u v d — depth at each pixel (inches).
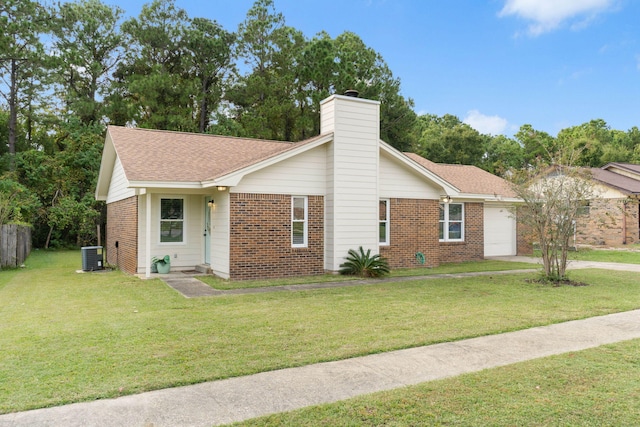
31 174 1015.6
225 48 1253.7
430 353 222.4
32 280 501.0
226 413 154.0
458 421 147.5
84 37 1183.6
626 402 162.1
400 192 580.7
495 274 530.9
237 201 474.3
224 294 390.3
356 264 505.4
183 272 542.3
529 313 312.2
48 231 1045.8
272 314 308.0
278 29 1306.6
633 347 231.0
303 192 512.1
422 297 375.6
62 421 147.3
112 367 198.4
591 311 319.3
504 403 161.3
